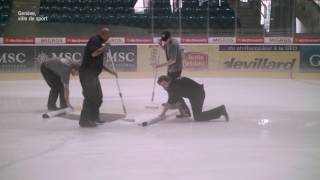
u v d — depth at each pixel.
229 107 11.38
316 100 12.59
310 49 18.33
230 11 20.64
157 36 19.50
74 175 5.92
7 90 14.56
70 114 10.34
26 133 8.41
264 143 7.67
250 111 10.84
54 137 8.08
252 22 20.25
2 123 9.35
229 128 8.90
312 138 8.07
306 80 17.75
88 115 8.94
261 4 20.06
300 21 19.95
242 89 14.83
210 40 18.52
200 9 20.58
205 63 18.55
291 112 10.73
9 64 17.89
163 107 10.35
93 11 20.53
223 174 5.96
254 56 18.50
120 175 5.91
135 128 8.88
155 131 8.60
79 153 6.99
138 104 11.84
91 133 8.41
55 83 10.47
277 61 18.48
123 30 19.64
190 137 8.10
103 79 17.84
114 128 8.88
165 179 5.75
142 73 18.47
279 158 6.73
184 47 18.48
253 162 6.52
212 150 7.19
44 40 18.11
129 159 6.66
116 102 12.17
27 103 11.98
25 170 6.13
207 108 11.24
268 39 18.45
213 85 15.84
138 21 20.33
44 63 10.32
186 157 6.77
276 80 17.64
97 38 8.77
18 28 19.09
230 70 18.59
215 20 20.20
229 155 6.89
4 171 6.09
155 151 7.12
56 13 20.22
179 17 19.45
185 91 9.24
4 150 7.18
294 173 6.01
